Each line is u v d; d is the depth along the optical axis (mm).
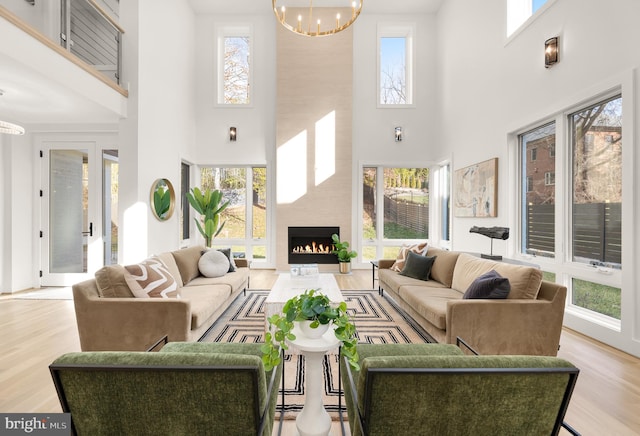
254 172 6773
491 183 4434
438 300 2992
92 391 1017
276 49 6492
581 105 3092
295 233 6387
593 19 2871
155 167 4781
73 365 965
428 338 3104
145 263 2822
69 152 4961
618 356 2605
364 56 6668
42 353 2695
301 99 6422
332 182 6422
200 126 6609
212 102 6617
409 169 6766
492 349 2404
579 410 1927
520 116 3863
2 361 2549
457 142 5594
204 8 6426
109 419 1054
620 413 1899
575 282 3303
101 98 3820
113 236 5039
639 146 2537
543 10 3449
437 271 3895
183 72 5906
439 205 6656
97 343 2418
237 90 6883
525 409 1031
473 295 2580
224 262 4270
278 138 6391
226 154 6629
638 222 2566
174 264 3609
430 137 6688
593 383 2211
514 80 3975
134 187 4293
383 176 6750
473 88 5016
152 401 1031
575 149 3244
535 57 3598
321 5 6449
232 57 6910
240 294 4645
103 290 2555
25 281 4828
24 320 3518
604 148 2914
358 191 6660
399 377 981
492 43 4469
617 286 2752
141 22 4398
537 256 3752
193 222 6578
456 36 5629
